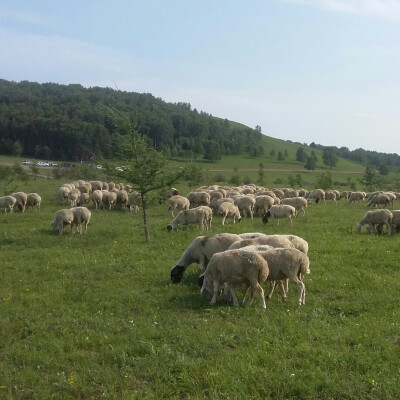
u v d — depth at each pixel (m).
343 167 145.88
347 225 26.95
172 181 22.55
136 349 9.08
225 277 12.05
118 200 35.91
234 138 156.50
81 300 12.77
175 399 7.18
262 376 7.71
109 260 17.83
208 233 23.58
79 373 8.18
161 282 14.77
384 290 13.08
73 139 112.69
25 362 8.65
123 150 22.16
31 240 22.30
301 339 9.28
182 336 9.66
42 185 61.38
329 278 14.50
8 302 12.45
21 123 120.06
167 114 146.50
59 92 193.38
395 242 20.84
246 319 10.91
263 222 27.88
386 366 7.97
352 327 10.10
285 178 97.81
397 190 69.44
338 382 7.51
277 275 12.17
